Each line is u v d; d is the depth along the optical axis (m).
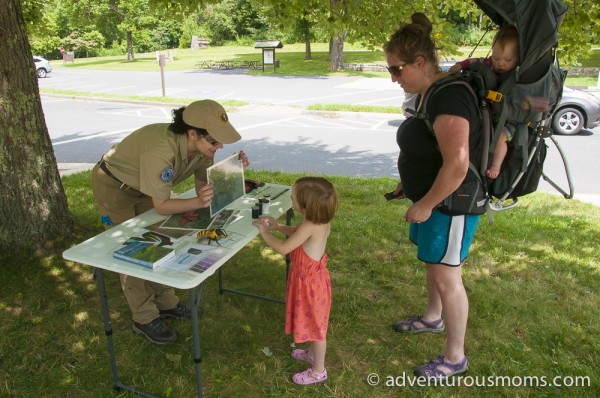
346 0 4.86
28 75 3.87
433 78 2.37
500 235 4.79
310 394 2.71
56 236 4.15
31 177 3.96
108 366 2.90
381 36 4.94
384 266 4.13
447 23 4.63
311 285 2.58
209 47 44.97
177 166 2.73
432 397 2.67
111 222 3.07
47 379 2.79
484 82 2.30
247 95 16.12
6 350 3.00
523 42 2.22
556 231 4.92
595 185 6.82
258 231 2.70
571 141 9.52
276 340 3.18
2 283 3.67
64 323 3.29
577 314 3.42
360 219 5.14
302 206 2.51
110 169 2.89
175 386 2.75
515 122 2.40
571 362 2.94
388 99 15.16
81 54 42.25
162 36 45.66
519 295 3.68
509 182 2.48
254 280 3.94
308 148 9.14
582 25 3.92
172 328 3.26
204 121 2.57
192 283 2.16
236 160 3.13
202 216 2.91
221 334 3.21
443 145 2.23
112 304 3.53
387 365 2.94
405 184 2.57
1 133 3.80
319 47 40.03
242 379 2.80
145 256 2.34
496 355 3.01
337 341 3.15
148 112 13.27
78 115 12.75
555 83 2.37
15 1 3.74
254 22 46.12
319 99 15.16
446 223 2.47
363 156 8.59
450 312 2.67
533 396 2.70
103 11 33.81
